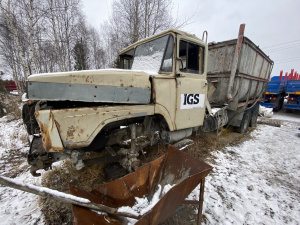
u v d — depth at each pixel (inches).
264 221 77.0
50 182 97.3
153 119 111.0
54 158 70.9
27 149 151.2
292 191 100.3
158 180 82.0
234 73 157.1
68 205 81.4
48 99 62.2
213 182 105.2
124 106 78.9
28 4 321.4
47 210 78.1
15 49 515.5
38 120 61.4
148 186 78.6
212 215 79.3
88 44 669.3
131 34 426.0
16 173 110.0
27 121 90.7
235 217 78.7
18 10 346.3
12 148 152.9
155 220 54.6
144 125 101.2
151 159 119.3
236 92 173.6
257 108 266.5
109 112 74.2
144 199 74.9
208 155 144.1
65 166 110.0
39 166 67.9
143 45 120.0
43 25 415.5
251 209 84.1
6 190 94.3
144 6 393.1
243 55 165.9
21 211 78.6
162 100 95.3
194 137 177.9
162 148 132.0
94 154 118.6
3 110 293.0
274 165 132.8
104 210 55.8
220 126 175.8
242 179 110.7
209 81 174.1
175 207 64.6
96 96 70.7
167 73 100.7
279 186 104.7
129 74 79.7
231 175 114.9
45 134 62.6
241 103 198.5
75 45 599.8
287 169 126.9
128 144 133.0
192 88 115.3
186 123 115.5
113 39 532.1
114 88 75.0
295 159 144.6
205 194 93.4
